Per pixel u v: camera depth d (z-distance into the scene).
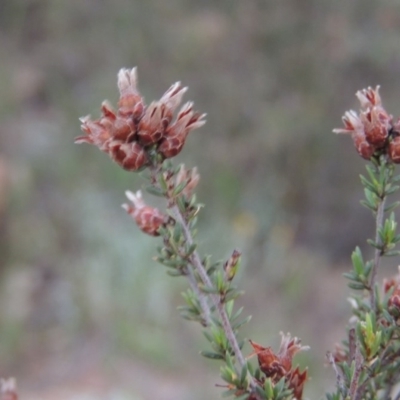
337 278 11.11
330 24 13.50
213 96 13.52
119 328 9.38
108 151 1.68
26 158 12.56
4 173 11.12
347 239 12.09
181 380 8.73
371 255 11.83
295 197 12.59
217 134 13.18
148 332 9.42
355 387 1.66
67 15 15.32
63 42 15.09
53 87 14.34
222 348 1.78
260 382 1.73
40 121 13.69
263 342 9.40
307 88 13.39
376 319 1.83
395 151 1.76
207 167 12.53
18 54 15.27
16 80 14.51
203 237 10.88
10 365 8.96
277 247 11.19
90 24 15.07
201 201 11.97
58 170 12.36
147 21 14.58
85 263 10.30
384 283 2.01
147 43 14.45
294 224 12.27
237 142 13.00
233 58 13.94
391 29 13.12
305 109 13.04
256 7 14.17
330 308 10.26
